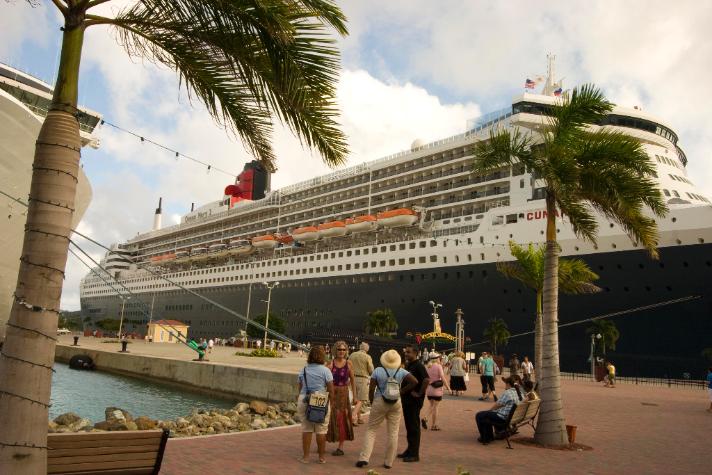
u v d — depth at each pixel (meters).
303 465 7.18
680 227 30.47
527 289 36.53
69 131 4.63
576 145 10.59
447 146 45.00
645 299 31.58
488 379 16.80
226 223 70.69
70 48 4.75
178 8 5.20
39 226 4.43
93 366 34.34
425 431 10.63
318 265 51.84
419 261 42.94
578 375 32.84
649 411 15.37
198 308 67.00
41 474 4.29
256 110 6.08
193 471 6.55
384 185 51.00
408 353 8.16
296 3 4.93
